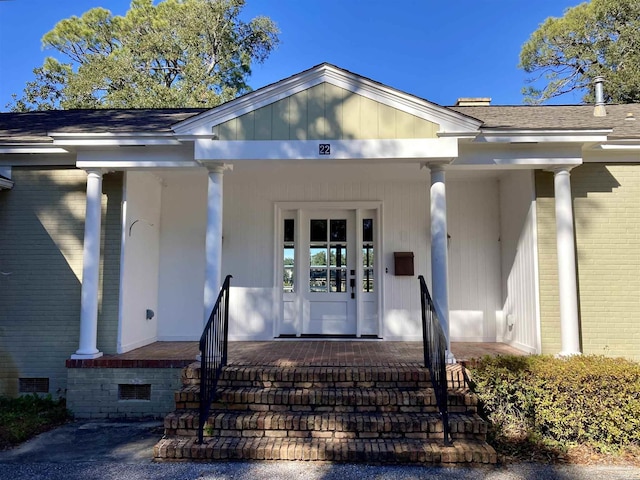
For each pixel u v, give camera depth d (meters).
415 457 3.43
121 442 4.02
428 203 6.43
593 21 17.89
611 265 5.20
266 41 22.41
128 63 18.94
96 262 5.02
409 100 4.54
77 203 5.39
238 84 21.83
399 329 6.27
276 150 4.58
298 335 6.44
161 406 4.80
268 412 3.95
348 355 4.99
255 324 6.35
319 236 6.63
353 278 6.53
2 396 5.20
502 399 4.04
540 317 5.18
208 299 4.58
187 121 4.58
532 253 5.32
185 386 4.29
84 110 7.76
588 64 18.45
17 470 3.38
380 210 6.46
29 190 5.41
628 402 3.72
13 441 4.00
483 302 6.35
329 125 4.59
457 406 3.94
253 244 6.47
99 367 4.84
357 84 4.59
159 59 20.66
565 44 18.88
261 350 5.34
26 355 5.25
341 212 6.64
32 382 5.27
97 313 5.18
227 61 21.12
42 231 5.37
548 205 5.29
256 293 6.40
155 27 20.59
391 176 6.05
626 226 5.24
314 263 6.59
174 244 6.45
